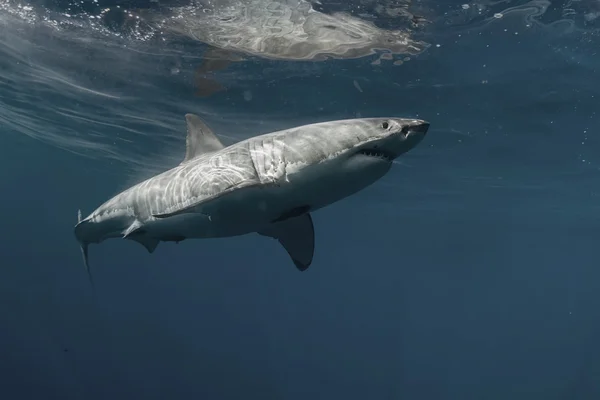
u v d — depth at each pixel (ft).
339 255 321.32
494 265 293.23
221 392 154.51
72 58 40.29
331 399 169.78
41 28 34.99
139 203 16.87
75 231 20.31
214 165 14.44
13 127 80.94
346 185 13.00
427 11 27.37
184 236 16.30
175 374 162.09
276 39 32.71
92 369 162.50
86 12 31.19
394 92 41.27
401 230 170.09
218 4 27.91
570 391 171.42
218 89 44.73
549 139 51.21
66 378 155.33
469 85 38.55
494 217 120.06
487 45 31.60
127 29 33.32
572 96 39.01
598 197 79.41
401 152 12.73
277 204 13.23
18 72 46.73
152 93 47.47
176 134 62.08
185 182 15.19
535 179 71.46
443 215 126.11
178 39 34.17
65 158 111.34
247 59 37.29
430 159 63.82
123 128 63.41
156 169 87.35
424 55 33.86
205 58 37.52
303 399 164.96
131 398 146.20
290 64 37.81
